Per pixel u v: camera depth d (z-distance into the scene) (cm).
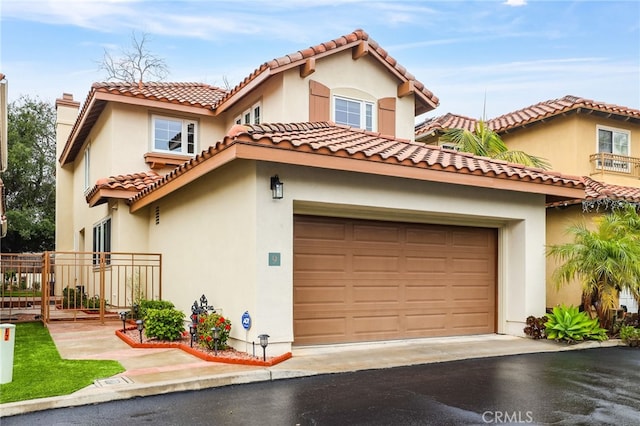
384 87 1573
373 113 1544
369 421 588
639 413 624
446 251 1170
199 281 1112
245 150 830
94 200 1509
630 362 927
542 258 1216
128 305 1436
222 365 816
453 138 1764
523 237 1198
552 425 581
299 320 984
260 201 888
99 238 1720
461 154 1232
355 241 1055
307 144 871
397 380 770
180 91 1802
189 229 1180
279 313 892
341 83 1492
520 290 1193
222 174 1020
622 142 1927
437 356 938
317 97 1441
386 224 1097
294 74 1412
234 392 702
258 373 764
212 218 1058
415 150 1122
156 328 1015
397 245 1105
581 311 1327
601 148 1881
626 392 720
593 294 1225
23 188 3244
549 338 1118
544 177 1139
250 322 881
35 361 848
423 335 1120
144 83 1817
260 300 874
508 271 1223
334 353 934
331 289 1020
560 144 1884
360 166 930
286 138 865
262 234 885
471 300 1195
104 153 1650
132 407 632
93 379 721
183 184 1059
